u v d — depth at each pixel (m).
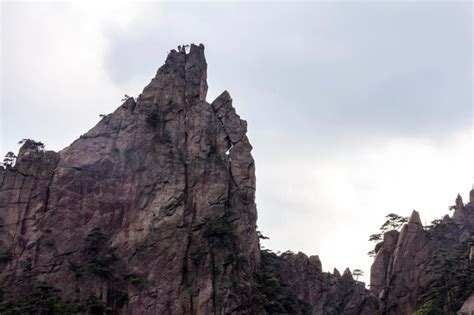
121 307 107.25
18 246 110.56
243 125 138.38
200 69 142.50
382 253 139.38
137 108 131.38
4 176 117.56
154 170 123.12
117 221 117.75
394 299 128.50
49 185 118.50
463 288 115.38
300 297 137.25
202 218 119.88
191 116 132.75
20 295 104.56
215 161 127.75
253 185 131.12
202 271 112.12
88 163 122.25
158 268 111.94
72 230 114.50
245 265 117.75
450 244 139.50
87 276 107.81
